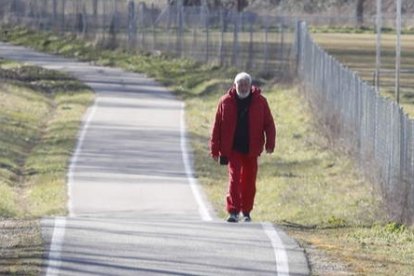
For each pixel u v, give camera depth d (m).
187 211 51.25
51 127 86.06
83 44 155.00
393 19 190.50
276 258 33.16
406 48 159.00
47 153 71.62
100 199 54.69
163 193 56.84
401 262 33.72
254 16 141.88
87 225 38.62
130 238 36.06
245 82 42.38
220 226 39.53
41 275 30.31
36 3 175.38
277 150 74.25
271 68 117.44
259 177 64.06
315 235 39.00
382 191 50.66
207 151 73.75
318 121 80.19
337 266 32.62
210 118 93.69
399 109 48.12
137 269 31.30
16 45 163.62
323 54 82.25
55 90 115.44
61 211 50.81
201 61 130.38
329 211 50.16
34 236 35.94
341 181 60.19
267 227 39.47
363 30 191.50
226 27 135.62
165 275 30.59
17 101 100.75
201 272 31.09
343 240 37.88
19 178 63.84
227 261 32.62
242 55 124.75
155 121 89.56
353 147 64.44
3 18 176.62
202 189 58.59
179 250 34.16
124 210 51.25
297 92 100.88
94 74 129.62
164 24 145.25
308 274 31.17
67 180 60.75
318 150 72.38
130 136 79.75
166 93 112.88
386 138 51.66
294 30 119.88
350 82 67.19
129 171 64.19
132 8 148.50
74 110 97.25
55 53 154.25
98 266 31.59
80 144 75.56
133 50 145.62
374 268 32.59
